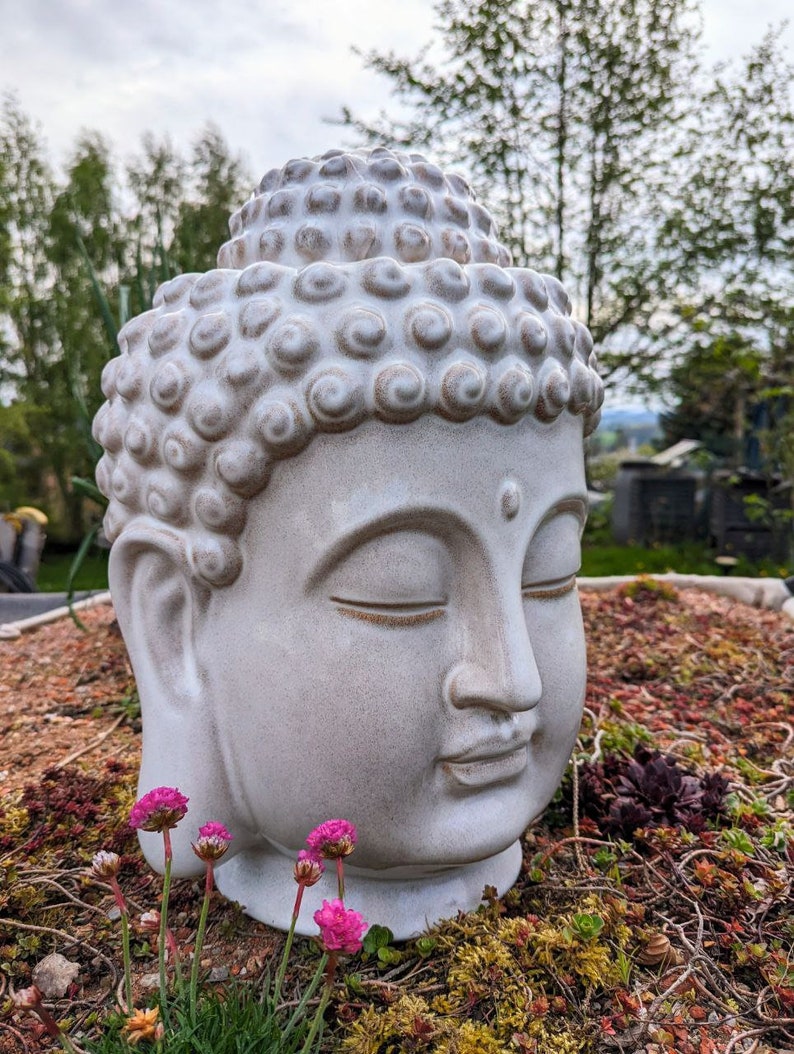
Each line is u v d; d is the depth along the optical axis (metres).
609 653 3.55
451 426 1.30
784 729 2.76
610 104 7.16
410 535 1.31
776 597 4.25
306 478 1.29
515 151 7.46
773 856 1.88
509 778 1.48
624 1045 1.34
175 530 1.42
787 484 7.55
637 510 9.61
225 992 1.42
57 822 1.99
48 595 4.41
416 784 1.38
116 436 1.47
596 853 1.86
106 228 9.77
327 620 1.32
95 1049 1.21
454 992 1.39
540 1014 1.33
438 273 1.30
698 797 2.04
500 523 1.35
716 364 7.61
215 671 1.44
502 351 1.32
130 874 1.83
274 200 1.50
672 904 1.71
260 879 1.66
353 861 1.46
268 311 1.28
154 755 1.48
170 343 1.38
